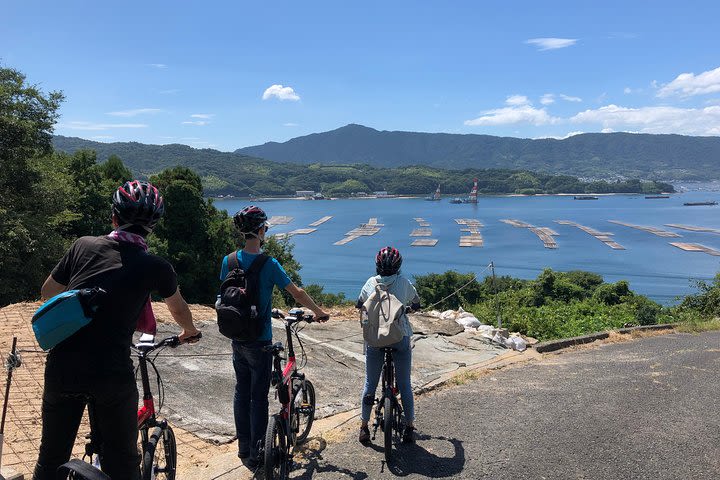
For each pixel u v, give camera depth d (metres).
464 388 5.93
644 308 21.50
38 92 24.97
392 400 4.02
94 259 2.40
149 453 2.68
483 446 4.25
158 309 7.70
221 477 3.54
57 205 24.22
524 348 8.27
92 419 2.36
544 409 5.20
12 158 21.97
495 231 193.50
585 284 81.69
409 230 199.88
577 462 3.99
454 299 70.69
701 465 3.97
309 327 8.16
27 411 4.13
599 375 6.61
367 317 4.05
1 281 19.17
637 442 4.38
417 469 3.81
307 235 187.25
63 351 2.24
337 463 3.88
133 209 2.47
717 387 6.08
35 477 2.37
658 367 7.09
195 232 35.00
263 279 3.40
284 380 3.57
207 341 6.43
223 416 4.61
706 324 11.61
